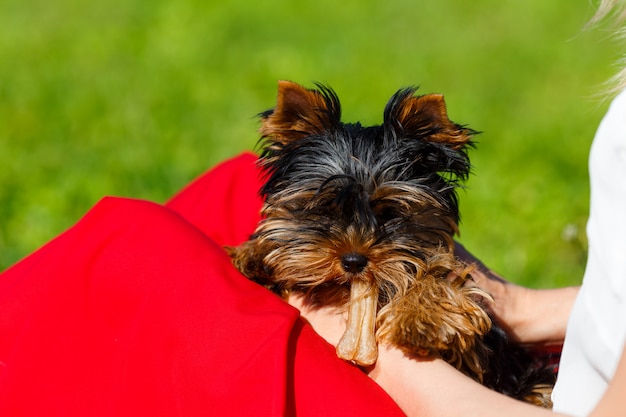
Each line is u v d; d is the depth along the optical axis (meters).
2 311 3.41
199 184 4.68
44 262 3.49
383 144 3.46
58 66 11.38
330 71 11.38
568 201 7.29
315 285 3.22
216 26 13.27
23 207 7.03
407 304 2.99
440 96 3.47
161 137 8.88
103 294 3.31
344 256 3.11
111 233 3.46
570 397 2.75
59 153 8.35
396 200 3.26
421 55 12.17
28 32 12.96
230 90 10.53
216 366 2.91
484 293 3.23
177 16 13.73
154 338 3.08
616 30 3.03
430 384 2.82
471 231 6.77
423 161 3.45
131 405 3.01
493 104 10.31
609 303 2.57
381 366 2.98
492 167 8.20
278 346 2.85
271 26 13.34
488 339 3.47
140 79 10.90
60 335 3.25
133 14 13.89
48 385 3.17
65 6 14.34
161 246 3.34
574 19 13.94
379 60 11.91
